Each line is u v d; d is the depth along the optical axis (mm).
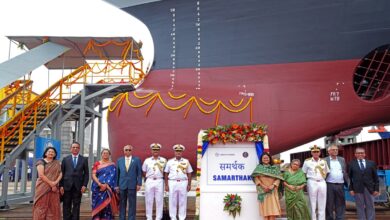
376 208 9094
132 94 8492
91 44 11875
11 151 9016
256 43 8328
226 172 5707
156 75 8727
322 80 8055
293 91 8102
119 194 6191
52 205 5484
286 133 8086
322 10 8055
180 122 8141
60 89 11250
